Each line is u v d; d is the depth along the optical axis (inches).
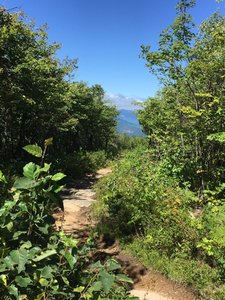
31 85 655.8
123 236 361.4
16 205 109.9
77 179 885.8
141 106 902.4
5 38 562.6
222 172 509.4
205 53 477.7
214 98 438.6
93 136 1910.7
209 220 340.5
